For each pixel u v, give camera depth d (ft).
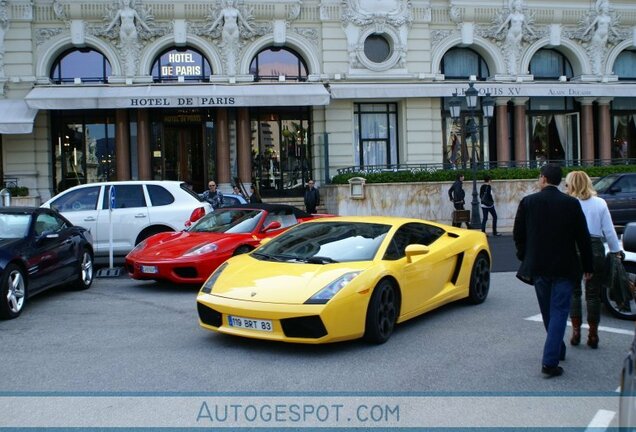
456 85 78.38
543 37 83.05
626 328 24.14
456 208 65.21
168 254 32.83
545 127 85.71
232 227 35.47
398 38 78.38
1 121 66.90
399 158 80.53
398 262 22.97
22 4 71.46
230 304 20.79
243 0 75.10
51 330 24.43
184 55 75.92
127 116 74.84
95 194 42.57
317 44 77.25
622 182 58.44
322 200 75.77
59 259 30.68
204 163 77.25
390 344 21.70
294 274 21.57
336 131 77.82
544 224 18.15
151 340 22.56
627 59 87.76
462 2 80.18
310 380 17.83
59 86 70.74
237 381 17.79
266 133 78.89
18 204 67.26
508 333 23.22
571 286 18.06
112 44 73.26
